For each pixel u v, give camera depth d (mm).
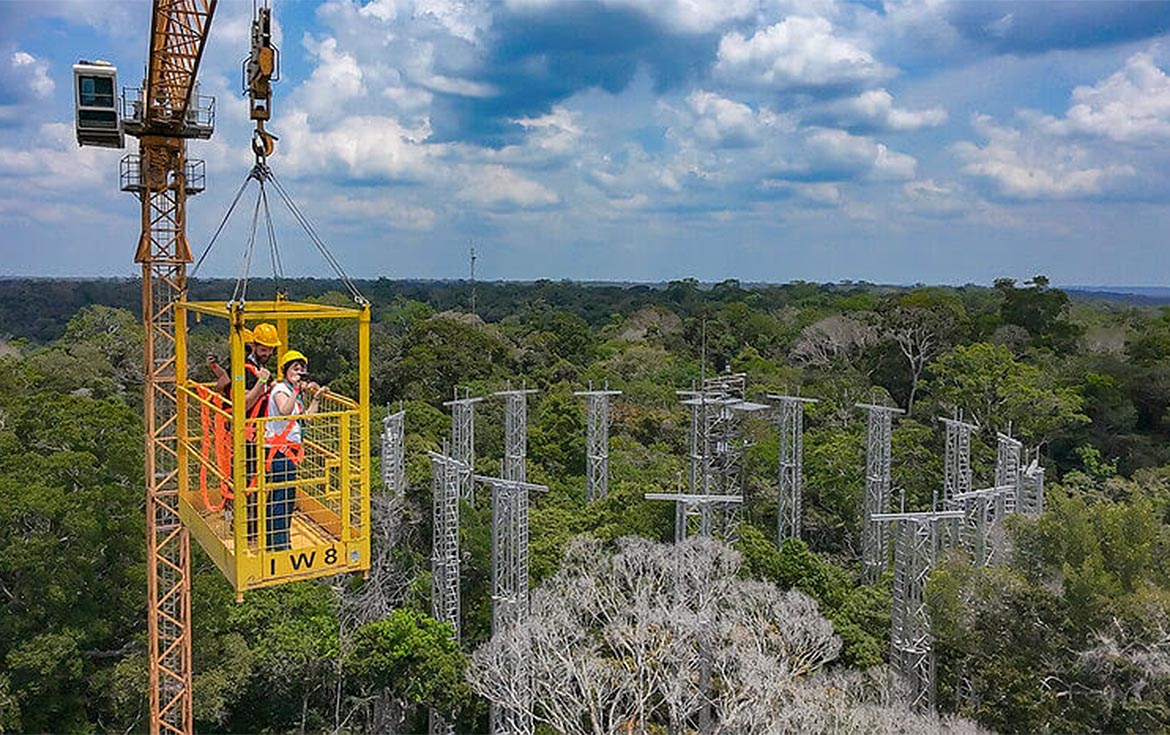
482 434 68000
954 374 66062
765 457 58469
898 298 85188
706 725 33094
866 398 69500
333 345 86438
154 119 28688
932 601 33250
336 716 37875
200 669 34781
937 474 57188
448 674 34594
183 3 24000
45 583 31234
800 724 29562
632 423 70500
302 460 14547
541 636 32875
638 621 34688
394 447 43656
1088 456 63156
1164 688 29391
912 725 29562
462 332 85875
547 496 54750
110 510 34219
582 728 33594
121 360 76000
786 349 93312
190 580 32438
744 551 41000
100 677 33375
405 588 42625
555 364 87875
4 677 30469
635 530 43375
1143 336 77875
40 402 38750
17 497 31625
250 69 17672
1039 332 82812
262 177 17906
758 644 32594
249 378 14039
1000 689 31844
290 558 12602
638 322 119500
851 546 55969
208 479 16062
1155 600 30094
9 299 156000
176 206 30641
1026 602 31891
